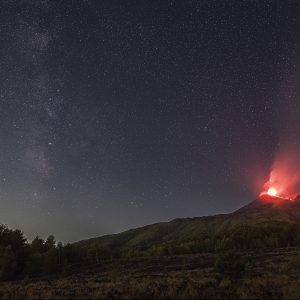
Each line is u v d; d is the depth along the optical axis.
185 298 17.33
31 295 19.62
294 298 15.88
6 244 51.78
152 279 29.70
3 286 30.89
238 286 20.47
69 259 72.00
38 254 55.44
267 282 21.39
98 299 18.03
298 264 33.03
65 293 21.09
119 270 51.44
